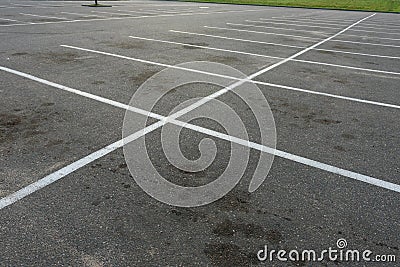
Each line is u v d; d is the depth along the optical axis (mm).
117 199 2943
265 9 26172
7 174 3236
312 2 34688
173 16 17859
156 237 2537
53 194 2979
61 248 2406
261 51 9414
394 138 4309
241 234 2600
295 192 3125
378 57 9273
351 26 16656
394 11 27359
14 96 5141
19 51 8047
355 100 5648
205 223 2699
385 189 3221
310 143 4074
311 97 5695
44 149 3701
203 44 10000
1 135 3963
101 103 5004
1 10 17016
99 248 2420
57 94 5293
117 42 9680
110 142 3896
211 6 27562
